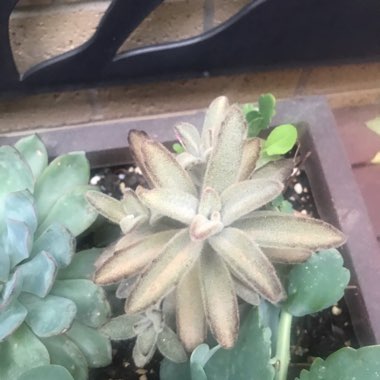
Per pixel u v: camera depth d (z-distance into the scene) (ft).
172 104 1.63
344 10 1.40
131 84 1.49
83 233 1.09
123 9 1.30
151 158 0.84
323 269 0.96
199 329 0.87
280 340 0.97
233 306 0.83
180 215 0.81
